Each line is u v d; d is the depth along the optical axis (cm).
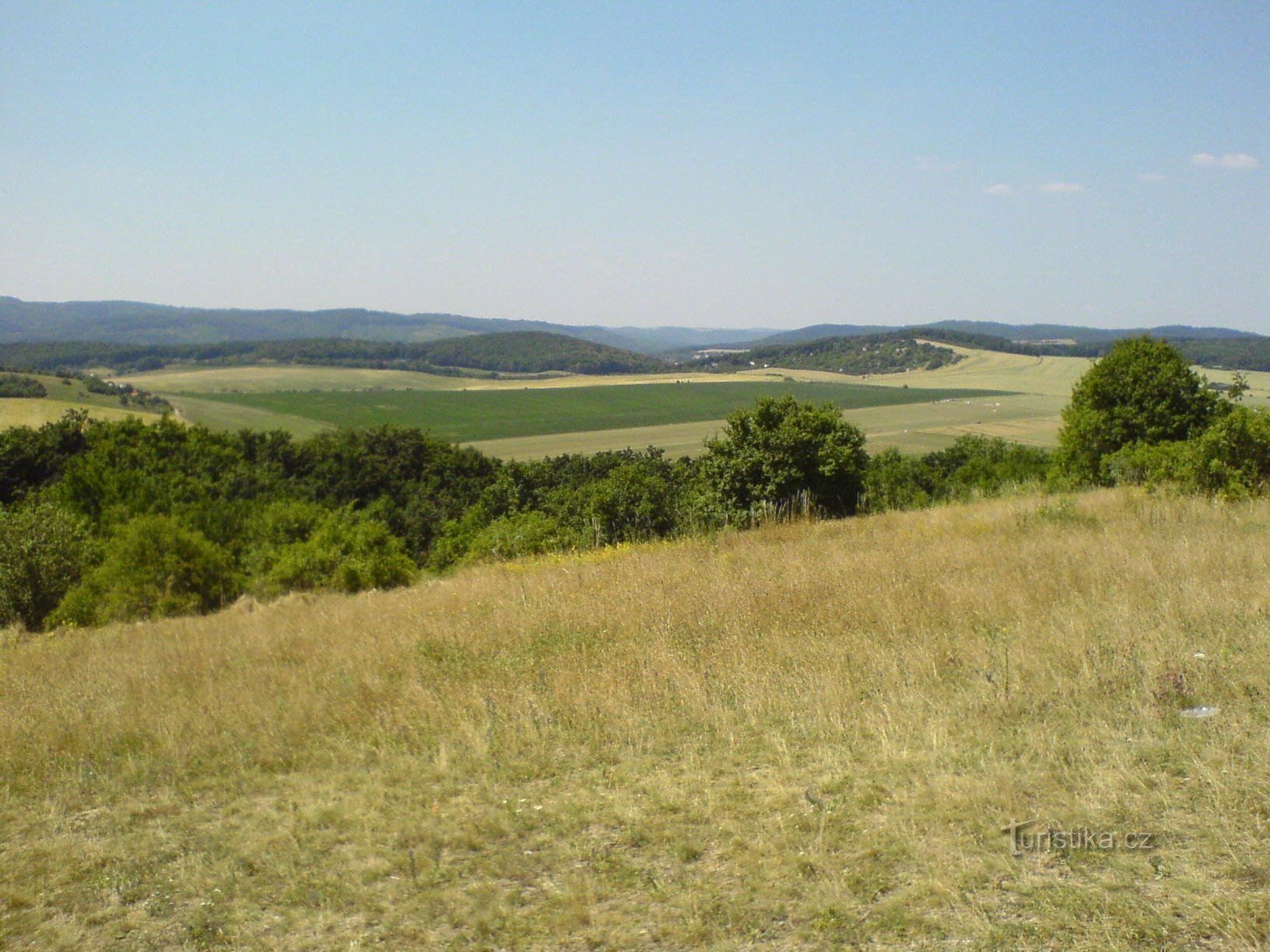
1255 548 963
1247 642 652
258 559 3081
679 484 3634
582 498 3073
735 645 795
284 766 679
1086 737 529
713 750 596
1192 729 523
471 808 554
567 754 626
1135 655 640
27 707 895
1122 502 1525
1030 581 905
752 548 1495
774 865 439
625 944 394
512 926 420
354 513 4347
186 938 441
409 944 414
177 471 4784
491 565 2038
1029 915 374
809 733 595
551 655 866
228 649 1184
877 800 491
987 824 447
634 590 1095
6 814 624
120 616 2147
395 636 1075
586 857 477
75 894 496
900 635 783
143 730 794
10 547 2241
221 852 534
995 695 605
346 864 501
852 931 379
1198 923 354
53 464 4994
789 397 2545
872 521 1816
